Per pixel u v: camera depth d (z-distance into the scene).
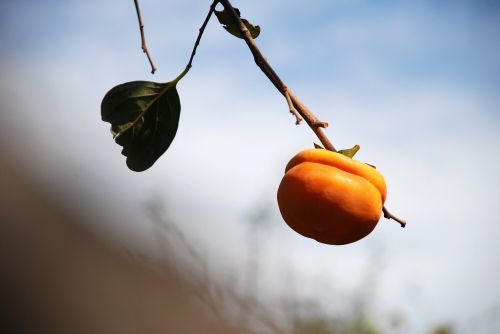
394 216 0.86
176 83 0.91
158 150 0.92
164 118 0.91
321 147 0.85
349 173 0.84
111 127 0.91
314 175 0.83
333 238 0.83
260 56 0.83
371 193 0.83
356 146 0.86
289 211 0.84
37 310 0.76
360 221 0.83
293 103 0.83
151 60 0.91
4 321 0.74
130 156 0.91
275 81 0.83
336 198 0.82
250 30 0.88
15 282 0.76
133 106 0.91
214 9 0.87
